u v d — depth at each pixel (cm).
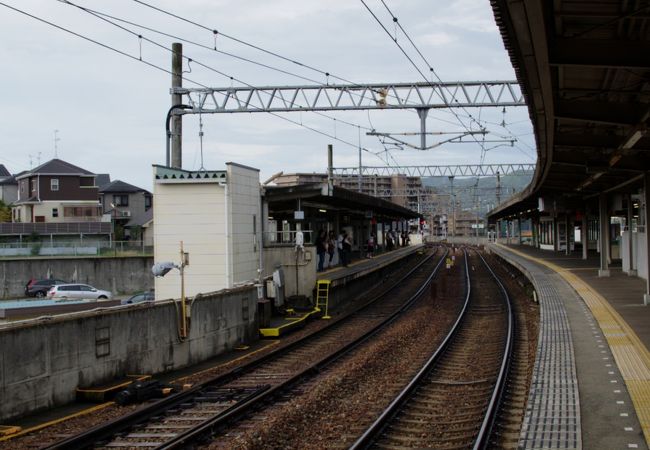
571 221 5025
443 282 2972
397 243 6300
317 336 1884
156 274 1507
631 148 1530
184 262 1528
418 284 3644
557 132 1595
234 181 2041
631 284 2367
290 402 1088
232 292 1683
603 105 1242
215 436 909
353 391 1195
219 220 2002
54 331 1055
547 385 983
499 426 924
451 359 1514
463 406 1077
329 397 1124
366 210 3925
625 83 1225
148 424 966
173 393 1158
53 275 4456
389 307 2594
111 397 1117
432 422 979
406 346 1712
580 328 1475
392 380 1283
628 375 1031
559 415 833
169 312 1390
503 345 1662
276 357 1555
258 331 1845
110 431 905
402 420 989
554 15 888
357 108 2398
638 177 1998
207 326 1541
